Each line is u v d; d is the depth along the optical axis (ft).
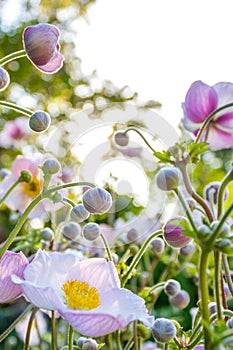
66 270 1.15
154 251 1.64
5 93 6.58
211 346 0.93
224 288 1.40
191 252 1.77
